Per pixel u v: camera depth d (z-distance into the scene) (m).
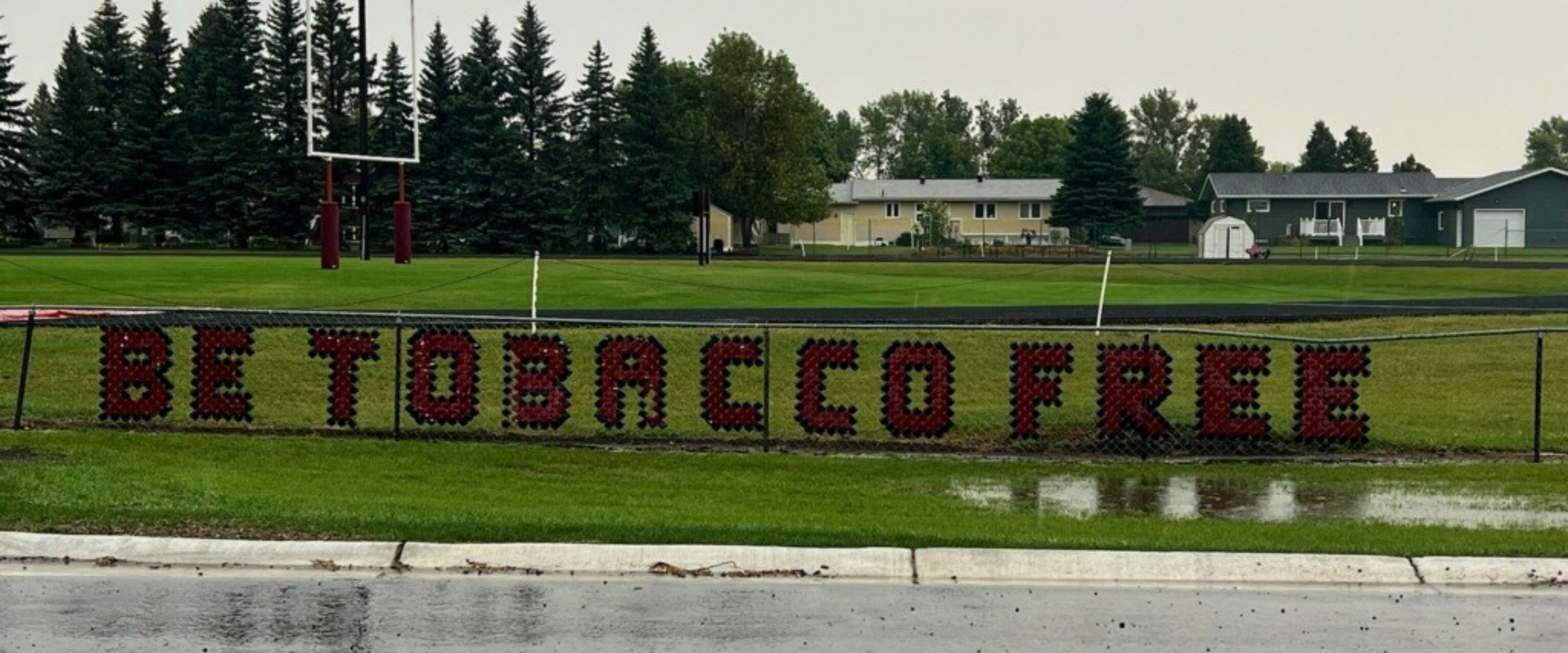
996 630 9.41
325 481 14.52
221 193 77.56
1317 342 17.88
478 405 20.12
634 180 82.12
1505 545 11.81
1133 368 17.83
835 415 17.66
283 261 52.44
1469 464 17.44
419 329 24.31
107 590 10.15
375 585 10.41
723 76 96.25
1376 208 96.62
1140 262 58.53
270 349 24.38
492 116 77.94
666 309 36.16
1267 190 97.19
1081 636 9.30
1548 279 48.75
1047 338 27.78
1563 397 24.09
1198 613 9.90
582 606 9.88
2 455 15.21
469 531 11.68
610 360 17.98
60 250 67.31
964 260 62.75
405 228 49.59
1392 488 15.39
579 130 82.94
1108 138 91.75
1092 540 11.78
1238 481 15.81
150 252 63.66
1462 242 90.06
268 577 10.63
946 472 16.09
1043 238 97.69
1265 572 11.03
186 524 11.75
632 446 17.66
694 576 10.86
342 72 78.50
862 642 9.09
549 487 14.62
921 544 11.55
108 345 18.05
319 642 8.96
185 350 24.14
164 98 79.38
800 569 11.01
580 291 40.44
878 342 27.00
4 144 78.44
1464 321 32.53
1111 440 18.08
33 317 17.86
